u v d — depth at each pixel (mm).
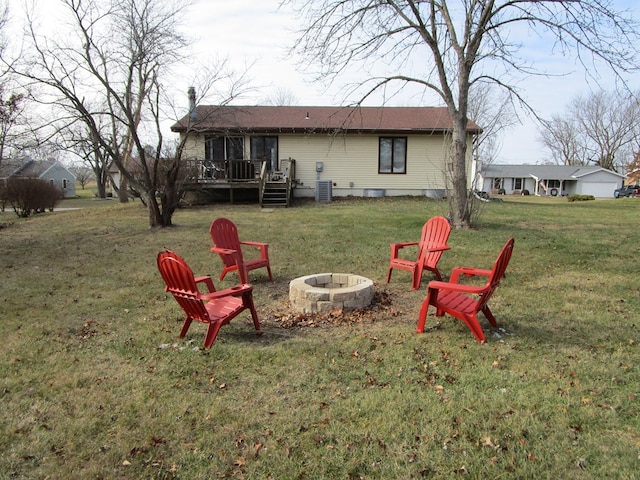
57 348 4098
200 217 13078
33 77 9438
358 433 2707
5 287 6297
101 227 11859
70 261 7969
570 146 56562
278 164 18969
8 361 3797
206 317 3988
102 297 5770
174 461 2494
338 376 3449
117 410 3004
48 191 22031
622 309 4984
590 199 28453
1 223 15664
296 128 18031
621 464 2381
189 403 3074
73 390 3287
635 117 48500
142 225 11898
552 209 16203
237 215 13477
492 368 3537
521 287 5938
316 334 4359
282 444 2619
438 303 4324
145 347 4090
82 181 69062
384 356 3795
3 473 2402
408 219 12195
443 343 4059
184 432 2750
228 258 6566
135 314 5082
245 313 5047
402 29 10578
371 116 20469
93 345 4176
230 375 3490
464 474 2340
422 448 2557
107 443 2652
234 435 2711
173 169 11312
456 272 4602
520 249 8234
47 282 6551
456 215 10492
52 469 2439
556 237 9328
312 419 2859
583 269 6875
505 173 54875
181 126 16516
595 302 5242
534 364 3596
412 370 3535
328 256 8031
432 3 9820
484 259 7613
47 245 9586
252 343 4152
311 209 15102
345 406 3006
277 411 2961
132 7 10414
